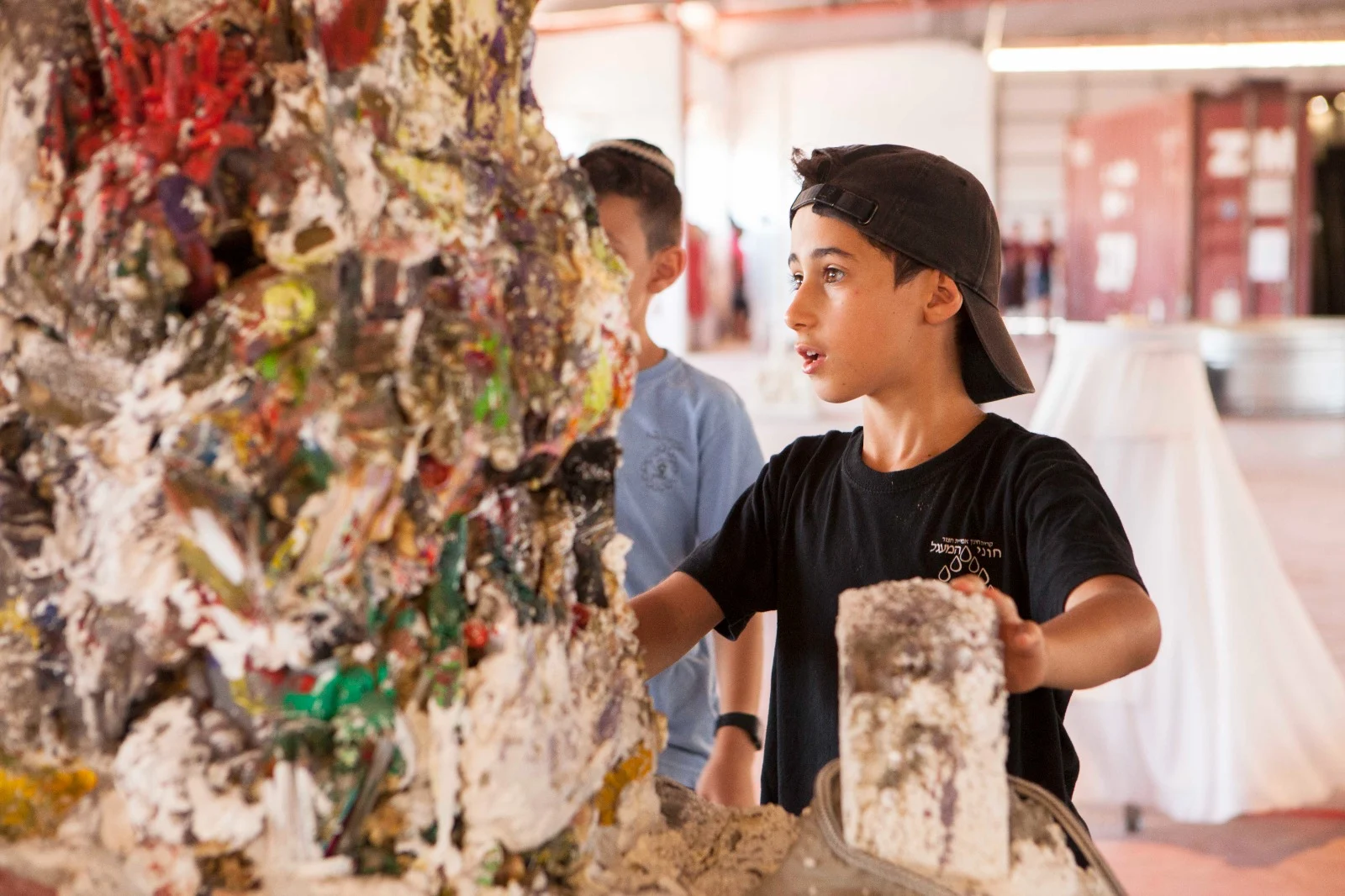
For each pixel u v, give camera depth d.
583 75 11.22
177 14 0.67
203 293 0.63
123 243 0.61
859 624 0.69
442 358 0.65
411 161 0.67
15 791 0.71
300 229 0.62
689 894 0.74
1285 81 11.48
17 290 0.65
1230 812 2.41
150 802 0.67
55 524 0.68
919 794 0.68
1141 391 2.49
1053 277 18.28
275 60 0.66
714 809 0.87
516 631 0.69
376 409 0.62
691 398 1.54
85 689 0.68
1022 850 0.68
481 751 0.68
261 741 0.68
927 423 1.06
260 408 0.61
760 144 14.29
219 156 0.62
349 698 0.67
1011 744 0.99
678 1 10.98
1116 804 2.50
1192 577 2.44
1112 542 0.90
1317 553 4.86
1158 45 13.84
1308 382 9.23
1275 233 11.59
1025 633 0.68
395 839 0.68
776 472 1.18
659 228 1.47
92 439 0.64
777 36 14.12
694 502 1.54
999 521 1.02
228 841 0.67
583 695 0.75
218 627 0.66
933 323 1.03
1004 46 14.10
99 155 0.64
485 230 0.69
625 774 0.80
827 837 0.70
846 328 1.00
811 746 1.10
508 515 0.72
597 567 0.79
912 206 0.99
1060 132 18.05
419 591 0.68
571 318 0.72
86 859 0.70
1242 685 2.42
